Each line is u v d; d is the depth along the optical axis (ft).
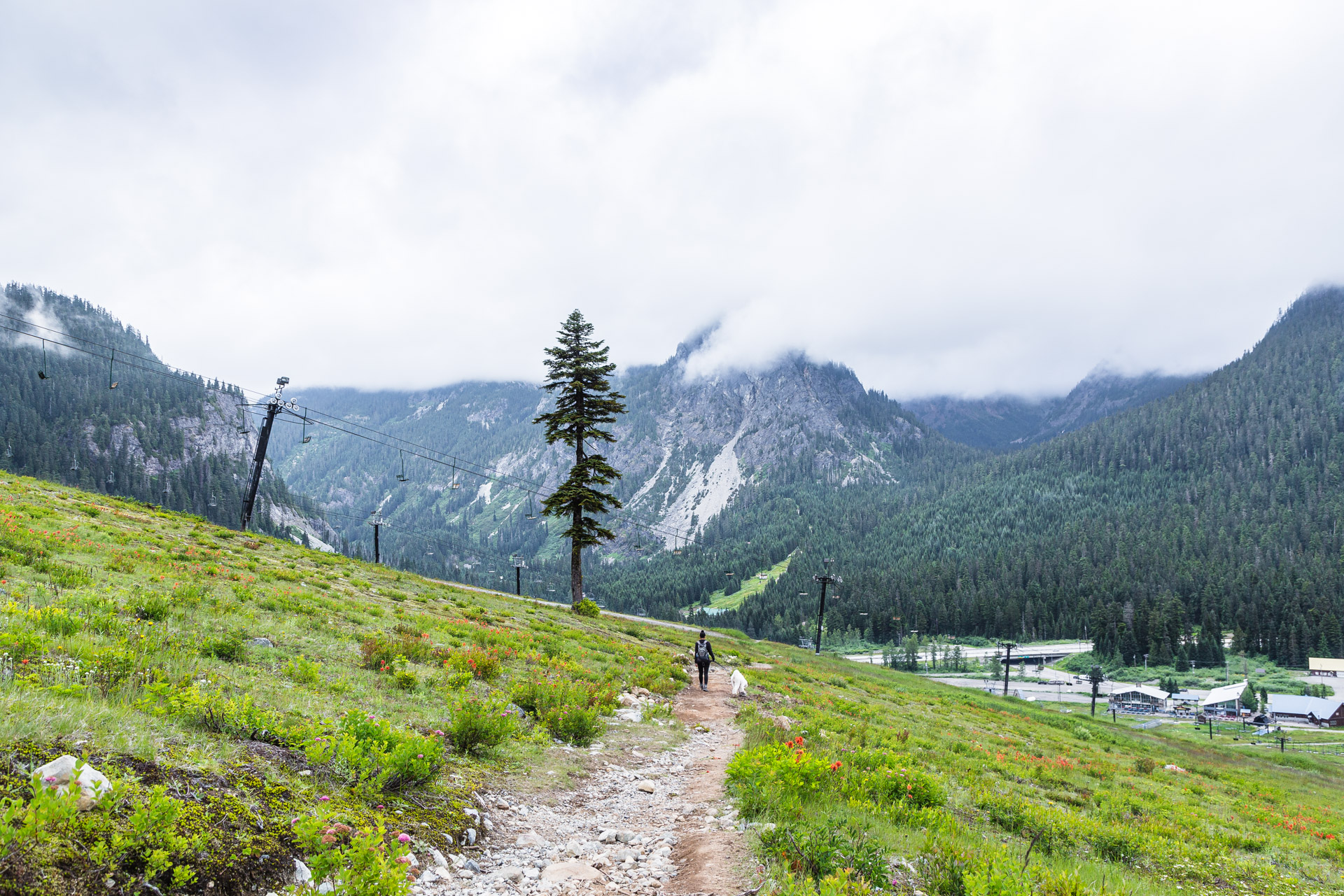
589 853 25.08
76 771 15.88
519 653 67.05
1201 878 37.63
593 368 135.23
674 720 58.23
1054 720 146.00
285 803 20.01
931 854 26.08
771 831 25.08
